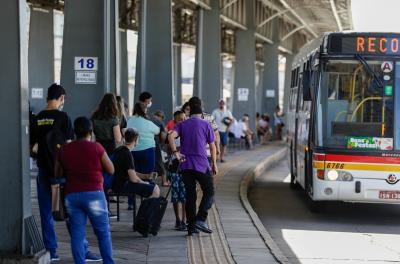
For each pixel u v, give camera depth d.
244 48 48.19
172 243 13.30
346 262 12.92
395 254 13.78
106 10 20.38
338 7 54.78
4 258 10.77
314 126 17.30
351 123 17.08
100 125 15.39
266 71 60.06
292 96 25.52
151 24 28.28
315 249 14.20
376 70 17.12
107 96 15.48
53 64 35.31
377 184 16.89
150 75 28.27
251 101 48.12
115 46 21.30
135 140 14.07
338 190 16.98
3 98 10.91
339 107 17.17
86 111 20.30
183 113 19.64
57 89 11.38
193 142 14.05
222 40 54.88
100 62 20.33
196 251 12.57
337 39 17.19
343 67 17.23
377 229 16.94
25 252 10.96
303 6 54.31
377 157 16.86
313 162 17.33
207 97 39.47
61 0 34.75
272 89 59.88
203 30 39.50
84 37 20.28
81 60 20.28
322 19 64.50
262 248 12.99
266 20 52.75
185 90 97.19
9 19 10.90
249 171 28.88
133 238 13.76
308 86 17.59
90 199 10.14
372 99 17.09
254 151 43.19
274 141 57.62
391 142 16.94
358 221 18.19
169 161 15.27
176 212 14.67
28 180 11.22
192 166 14.02
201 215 14.14
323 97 17.23
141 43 27.86
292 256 13.43
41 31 35.00
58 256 11.76
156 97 28.23
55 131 11.10
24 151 11.03
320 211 19.52
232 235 14.26
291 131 25.44
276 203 21.70
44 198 11.41
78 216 10.23
